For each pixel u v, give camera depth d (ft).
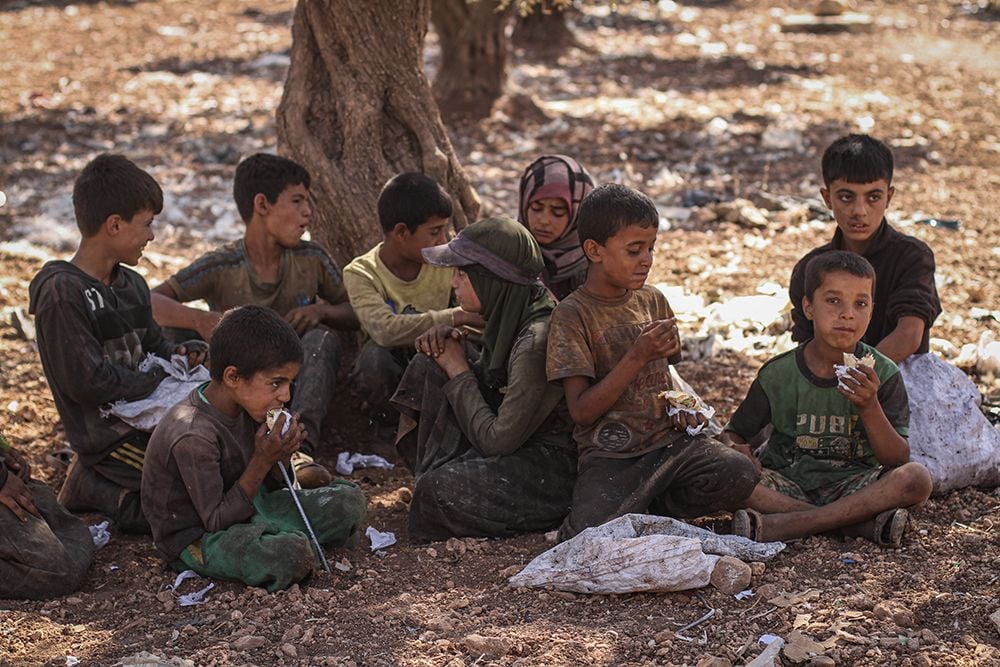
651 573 20.34
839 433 22.94
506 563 22.48
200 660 18.78
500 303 23.85
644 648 18.67
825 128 67.31
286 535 21.31
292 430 21.66
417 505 23.71
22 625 20.13
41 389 32.78
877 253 26.00
